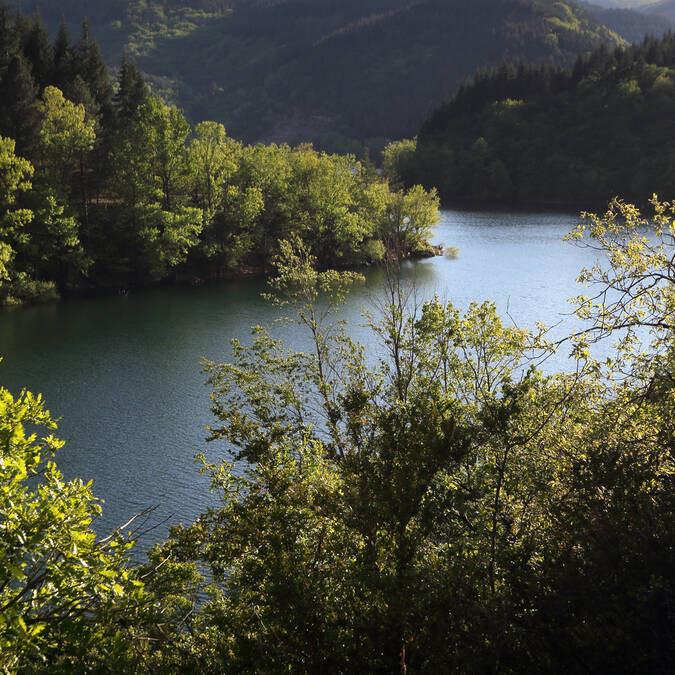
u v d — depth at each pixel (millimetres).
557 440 12719
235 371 21688
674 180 151375
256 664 8734
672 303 12906
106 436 37125
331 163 90812
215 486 17359
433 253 94562
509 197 173125
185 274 80750
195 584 14969
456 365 17812
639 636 8148
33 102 80438
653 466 10258
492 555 9844
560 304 66875
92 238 76812
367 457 10172
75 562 8234
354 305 61875
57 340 54906
